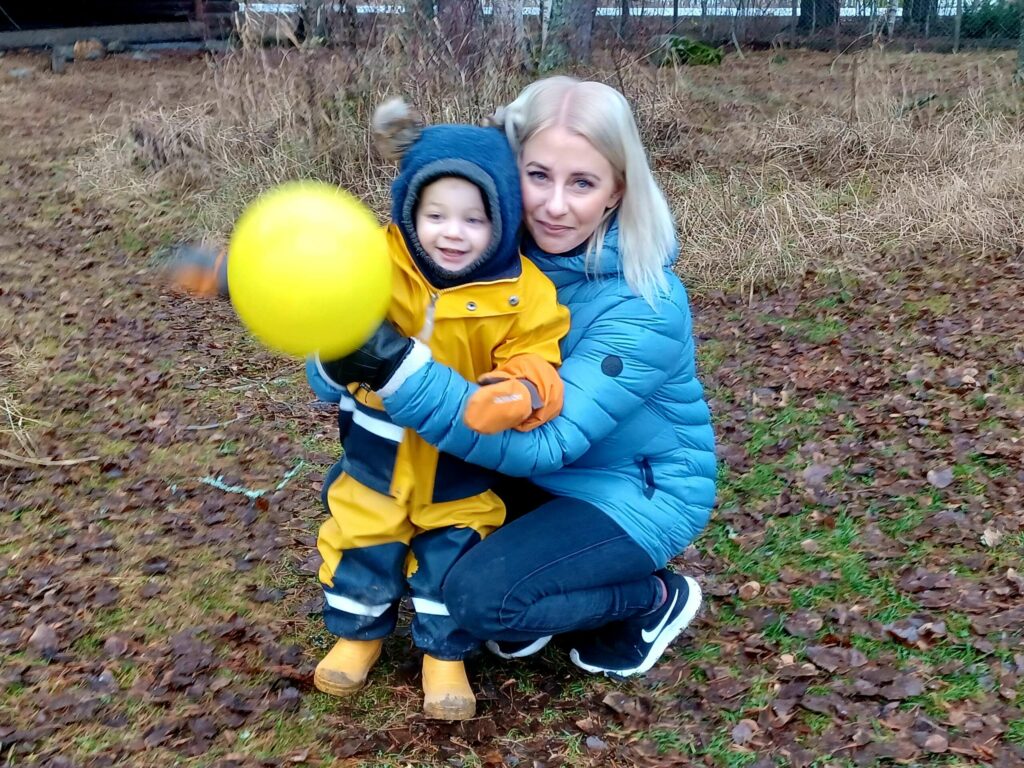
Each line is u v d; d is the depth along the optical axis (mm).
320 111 8062
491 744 2629
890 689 2785
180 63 15102
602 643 2891
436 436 2354
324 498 2793
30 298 6270
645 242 2498
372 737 2639
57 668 2908
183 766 2531
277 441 4477
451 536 2578
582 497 2676
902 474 4047
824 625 3113
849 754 2574
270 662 2930
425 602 2602
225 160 8109
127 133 9109
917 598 3229
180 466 4234
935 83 10492
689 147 8648
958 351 5293
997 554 3473
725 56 14984
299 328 2037
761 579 3385
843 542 3594
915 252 6848
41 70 14203
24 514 3824
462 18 8273
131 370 5273
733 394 5008
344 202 2156
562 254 2547
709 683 2854
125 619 3156
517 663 2934
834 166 8430
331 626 2699
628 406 2520
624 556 2627
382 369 2268
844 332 5742
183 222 7688
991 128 8430
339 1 8289
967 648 2961
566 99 2416
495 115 2549
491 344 2420
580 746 2621
